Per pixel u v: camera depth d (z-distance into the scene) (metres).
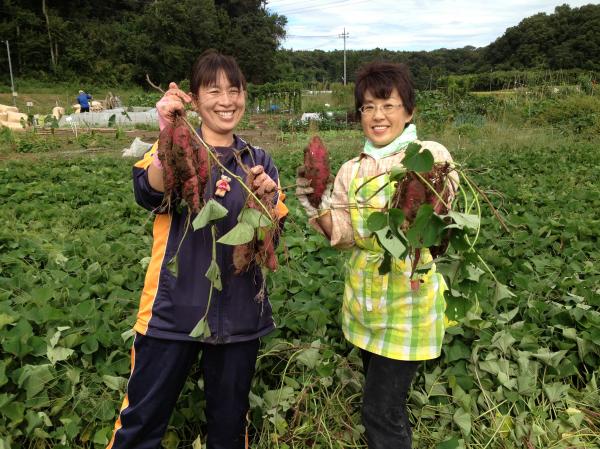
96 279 4.32
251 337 2.44
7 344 3.00
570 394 3.26
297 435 3.00
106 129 21.67
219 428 2.52
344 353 3.52
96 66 53.81
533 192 7.87
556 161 11.19
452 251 2.55
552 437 2.96
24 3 53.66
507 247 5.28
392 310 2.47
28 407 2.82
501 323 3.65
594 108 18.36
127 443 2.39
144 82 57.66
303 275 4.47
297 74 75.62
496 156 11.82
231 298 2.38
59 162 11.82
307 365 3.24
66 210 6.91
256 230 2.30
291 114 30.08
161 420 2.42
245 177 2.41
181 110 2.13
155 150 2.33
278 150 14.65
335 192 2.67
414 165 1.97
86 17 60.03
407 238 1.99
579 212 6.82
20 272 4.69
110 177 10.05
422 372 3.30
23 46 50.06
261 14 71.88
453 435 2.98
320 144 2.44
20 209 6.87
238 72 2.37
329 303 3.84
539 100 21.48
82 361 3.18
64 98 45.69
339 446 2.95
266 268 2.34
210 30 61.03
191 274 2.34
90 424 2.87
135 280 4.45
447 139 15.02
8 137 16.53
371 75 2.47
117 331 3.36
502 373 3.21
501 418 3.01
